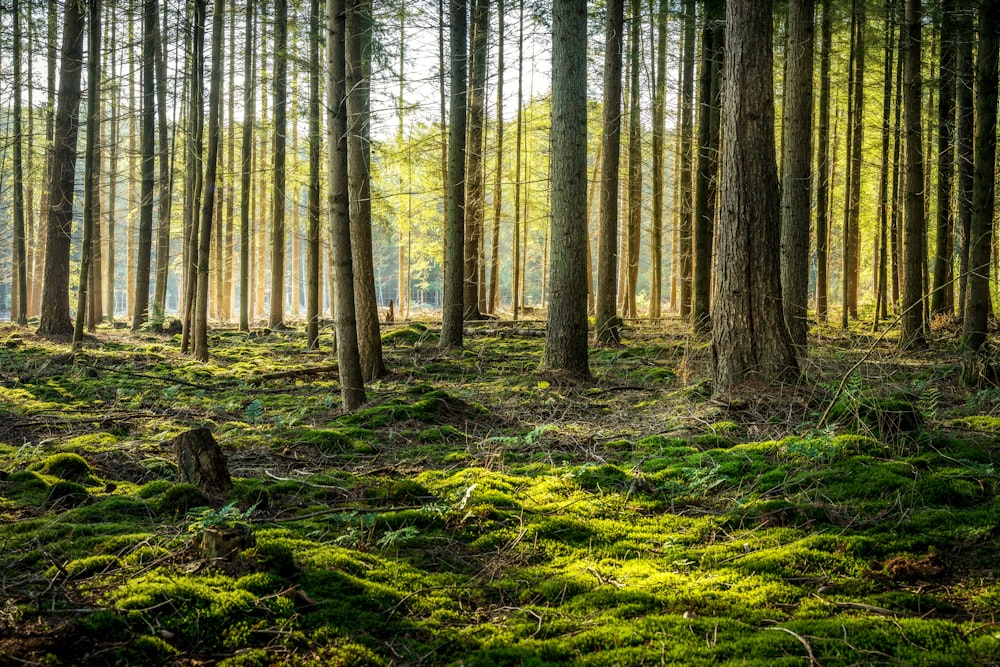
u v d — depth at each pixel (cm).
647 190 2797
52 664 266
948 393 818
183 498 466
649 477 537
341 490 518
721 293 779
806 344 1077
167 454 620
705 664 276
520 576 376
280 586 341
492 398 915
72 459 538
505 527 443
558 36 1012
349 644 296
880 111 1939
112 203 2303
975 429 619
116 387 972
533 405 864
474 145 1873
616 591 349
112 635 293
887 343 1359
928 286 1700
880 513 435
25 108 1916
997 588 336
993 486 462
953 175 1492
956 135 1332
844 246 1697
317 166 1345
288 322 2420
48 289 1599
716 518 456
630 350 1370
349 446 662
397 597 344
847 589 346
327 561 380
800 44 1043
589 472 551
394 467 590
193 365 1216
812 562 375
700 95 1509
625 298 2483
